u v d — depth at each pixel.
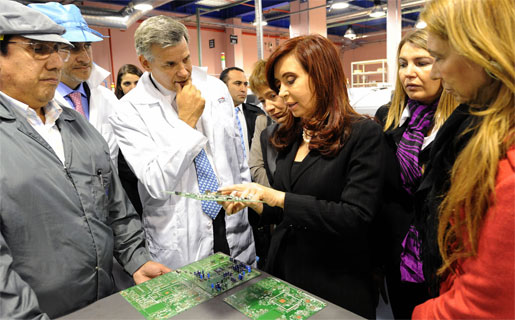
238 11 10.23
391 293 1.52
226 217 1.65
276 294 1.00
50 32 1.03
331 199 1.14
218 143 1.68
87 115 2.01
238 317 0.89
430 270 0.84
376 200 1.07
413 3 6.49
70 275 1.06
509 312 0.56
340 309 0.91
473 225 0.60
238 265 1.19
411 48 1.39
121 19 6.36
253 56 11.76
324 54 1.08
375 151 1.07
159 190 1.39
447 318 0.66
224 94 1.86
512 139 0.56
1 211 0.94
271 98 1.77
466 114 0.74
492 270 0.56
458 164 0.64
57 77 1.10
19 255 0.98
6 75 1.01
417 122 1.42
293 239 1.24
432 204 0.82
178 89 1.49
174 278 1.12
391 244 1.40
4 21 0.94
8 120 1.01
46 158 1.06
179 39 1.38
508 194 0.54
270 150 1.52
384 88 2.61
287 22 11.96
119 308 0.95
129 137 1.51
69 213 1.08
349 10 9.73
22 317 0.81
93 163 1.22
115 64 8.51
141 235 1.39
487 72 0.58
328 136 1.10
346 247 1.15
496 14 0.54
